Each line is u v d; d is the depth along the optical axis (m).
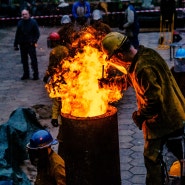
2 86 11.01
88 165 3.45
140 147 6.63
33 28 11.21
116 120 3.54
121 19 18.09
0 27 22.19
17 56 15.08
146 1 20.25
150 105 3.55
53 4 22.05
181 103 3.80
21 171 5.62
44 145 4.06
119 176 3.68
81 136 3.39
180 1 21.19
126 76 3.89
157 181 3.84
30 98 9.74
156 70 3.59
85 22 9.29
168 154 5.96
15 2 23.62
